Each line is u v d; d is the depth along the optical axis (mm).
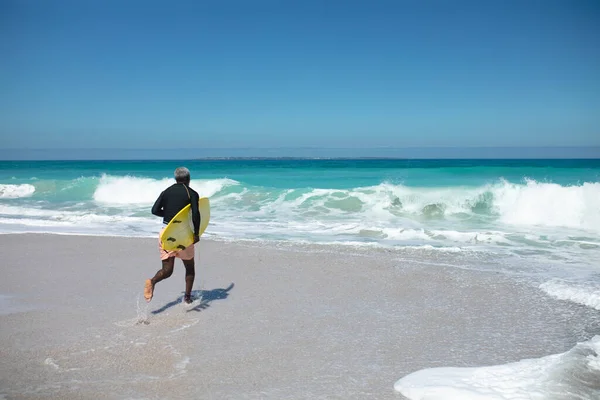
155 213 5762
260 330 5227
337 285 7078
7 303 6211
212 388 3848
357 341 4910
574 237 11047
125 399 3637
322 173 31312
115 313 5781
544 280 7277
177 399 3648
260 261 8641
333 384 3932
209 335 5066
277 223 13508
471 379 3889
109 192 21141
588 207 13062
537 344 4793
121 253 9352
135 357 4469
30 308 5988
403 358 4473
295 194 17875
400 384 3887
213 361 4395
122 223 13844
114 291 6754
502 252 9406
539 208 13508
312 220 14039
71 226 13266
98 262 8609
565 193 13523
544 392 3572
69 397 3654
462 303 6203
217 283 7230
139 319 5535
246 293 6691
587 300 6180
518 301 6258
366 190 17297
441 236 11211
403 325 5395
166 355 4523
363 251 9430
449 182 20250
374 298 6445
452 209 15312
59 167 52875
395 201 16078
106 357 4465
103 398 3648
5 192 22766
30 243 10406
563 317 5609
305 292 6734
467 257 8914
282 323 5457
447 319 5590
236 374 4121
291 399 3668
